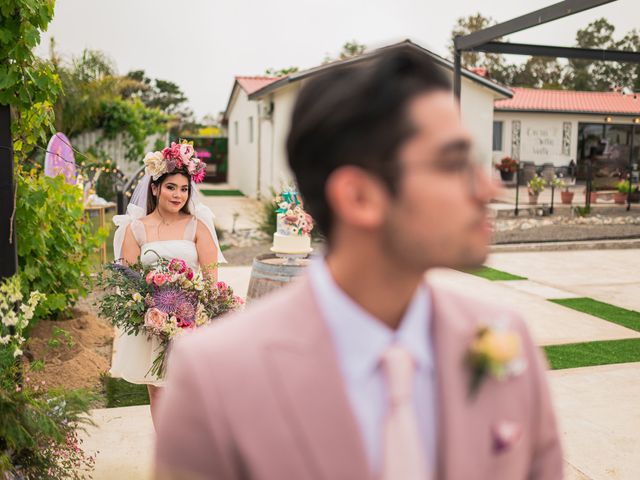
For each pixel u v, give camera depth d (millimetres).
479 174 890
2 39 3365
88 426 4059
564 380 5078
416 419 942
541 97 24203
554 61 44688
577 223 15453
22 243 5008
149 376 3674
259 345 896
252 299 5191
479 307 1064
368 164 865
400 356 930
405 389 925
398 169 855
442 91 901
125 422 4168
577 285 8969
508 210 16328
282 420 862
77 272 5848
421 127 860
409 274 929
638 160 23938
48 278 5359
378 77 873
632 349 5969
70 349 5266
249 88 23438
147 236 3953
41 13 3570
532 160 23094
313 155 906
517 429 962
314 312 928
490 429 958
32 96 3770
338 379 886
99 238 6145
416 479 903
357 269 932
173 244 3941
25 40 3426
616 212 17172
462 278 9320
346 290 947
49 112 3939
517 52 9992
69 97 15680
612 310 7539
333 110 877
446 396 940
